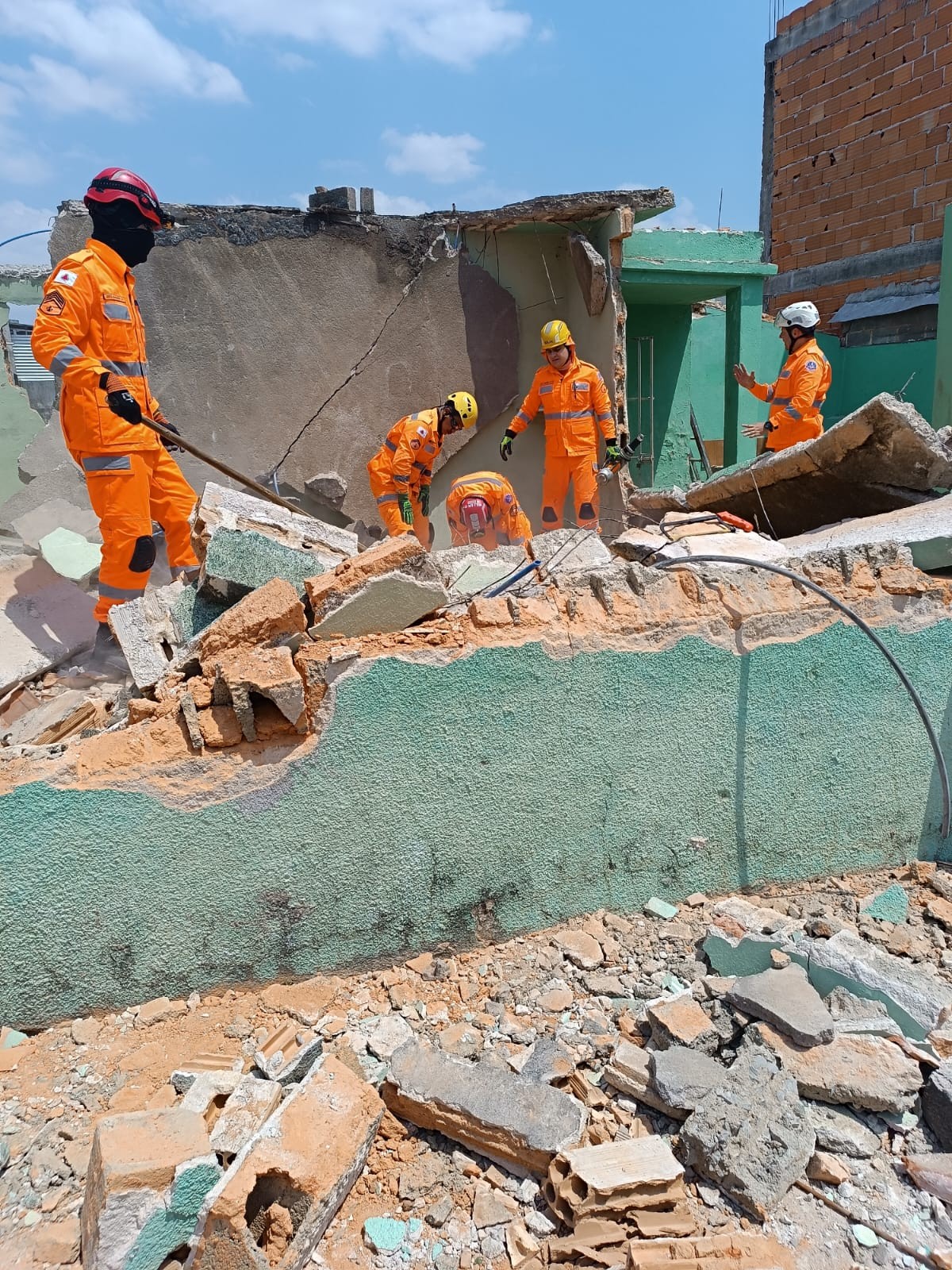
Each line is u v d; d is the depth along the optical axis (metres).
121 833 2.33
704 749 2.92
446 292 7.24
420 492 6.10
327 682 2.44
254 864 2.47
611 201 6.69
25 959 2.32
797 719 3.02
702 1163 2.02
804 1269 1.82
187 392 6.80
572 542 3.30
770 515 4.77
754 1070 2.20
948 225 7.42
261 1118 2.02
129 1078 2.23
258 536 2.95
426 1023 2.48
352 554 3.44
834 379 9.69
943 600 3.17
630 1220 1.89
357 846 2.56
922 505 3.83
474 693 2.59
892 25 8.60
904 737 3.18
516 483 7.85
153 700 2.67
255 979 2.55
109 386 3.66
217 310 6.76
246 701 2.32
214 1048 2.33
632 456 7.25
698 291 8.25
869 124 9.05
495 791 2.69
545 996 2.58
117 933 2.38
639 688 2.79
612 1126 2.14
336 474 7.16
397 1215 1.97
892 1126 2.18
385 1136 2.16
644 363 8.98
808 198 10.08
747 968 2.65
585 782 2.80
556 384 6.55
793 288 10.38
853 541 3.46
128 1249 1.75
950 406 7.54
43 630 4.04
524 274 7.47
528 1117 2.08
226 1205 1.71
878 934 2.86
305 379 7.03
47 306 3.68
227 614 2.54
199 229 6.61
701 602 2.88
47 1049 2.33
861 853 3.24
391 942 2.67
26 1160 2.02
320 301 6.96
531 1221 1.95
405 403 7.30
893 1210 1.97
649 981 2.65
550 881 2.83
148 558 3.96
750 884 3.11
